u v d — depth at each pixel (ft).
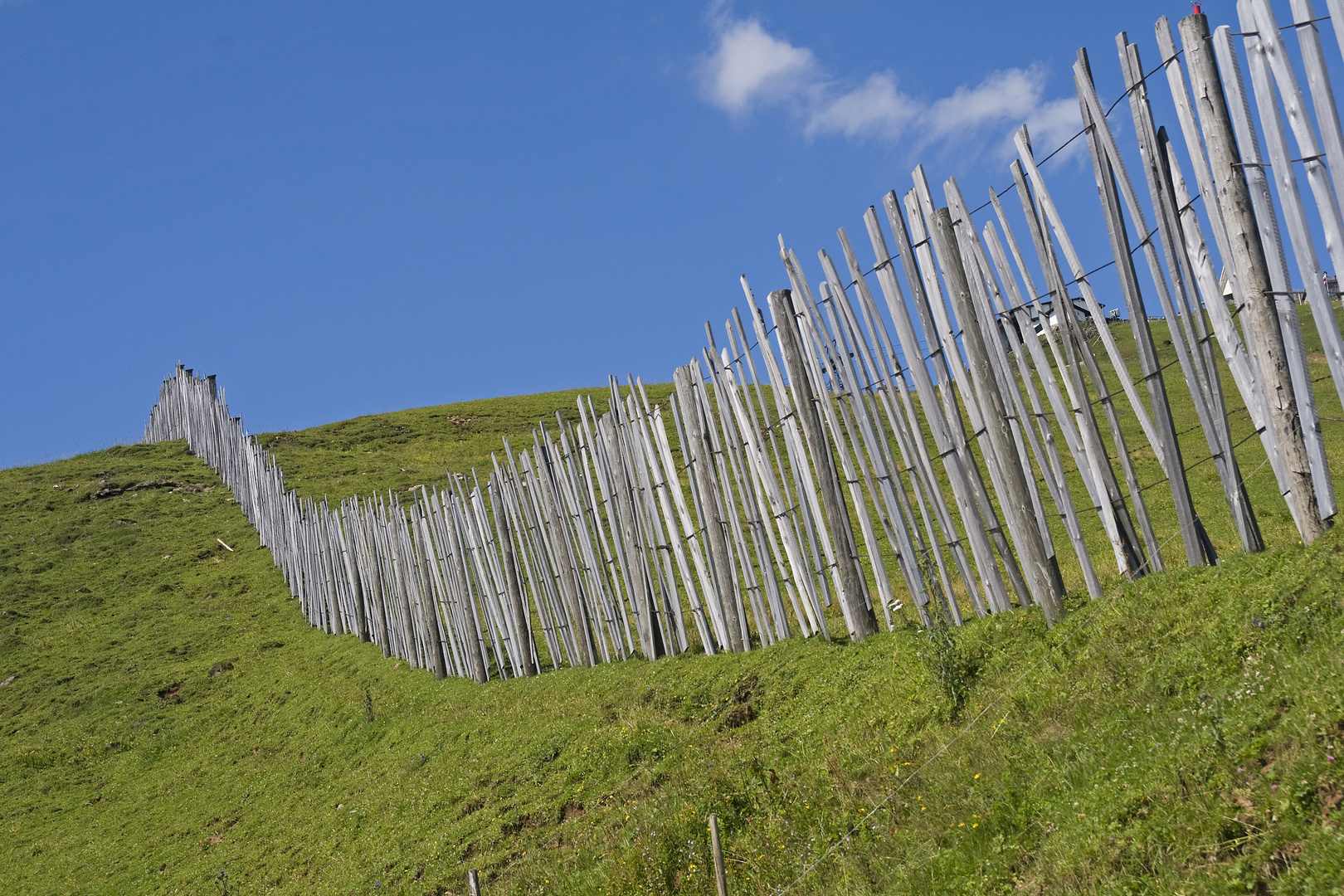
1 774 65.21
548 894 28.45
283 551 97.19
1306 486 20.98
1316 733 14.73
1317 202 19.25
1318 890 12.42
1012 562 28.07
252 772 58.03
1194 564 23.47
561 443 50.03
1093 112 23.43
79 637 89.45
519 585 53.21
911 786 22.88
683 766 31.68
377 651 70.59
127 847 52.37
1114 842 15.88
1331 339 19.71
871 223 30.48
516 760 39.70
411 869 35.17
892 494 31.58
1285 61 19.49
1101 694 20.84
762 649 37.42
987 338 27.25
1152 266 23.18
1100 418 77.77
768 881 22.93
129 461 147.84
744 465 37.88
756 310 36.01
